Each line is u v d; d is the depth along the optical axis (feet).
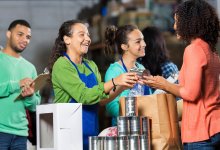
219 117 14.01
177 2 32.30
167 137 15.07
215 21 14.32
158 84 14.40
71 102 15.89
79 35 16.25
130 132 14.67
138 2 34.65
